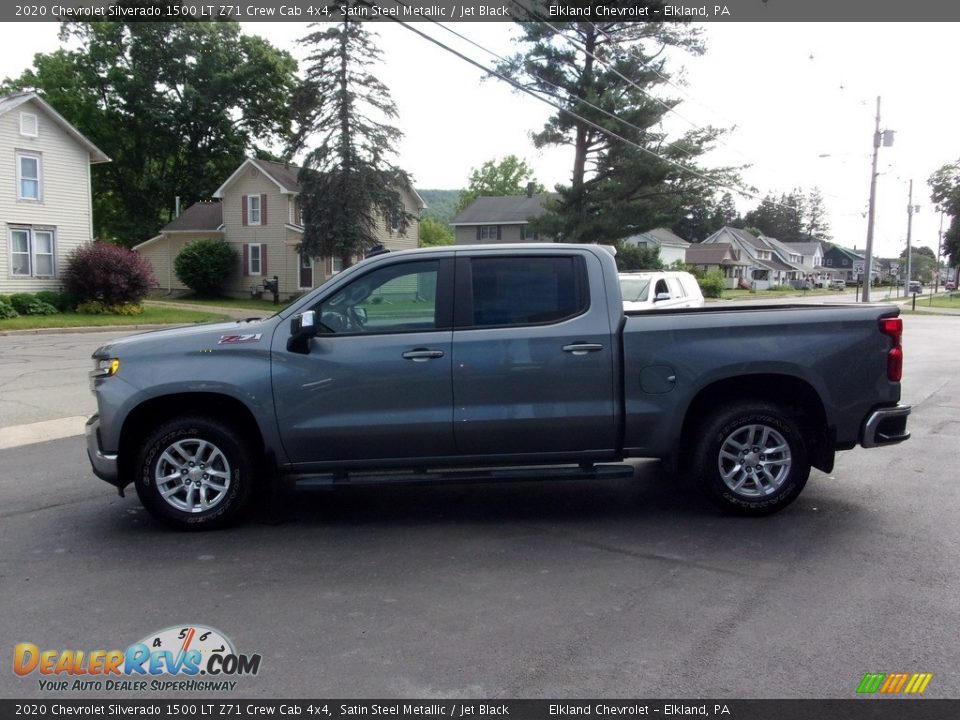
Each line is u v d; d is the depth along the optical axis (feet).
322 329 18.37
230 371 17.95
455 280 18.44
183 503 18.48
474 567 16.11
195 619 13.75
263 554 17.02
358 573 15.84
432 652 12.44
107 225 181.47
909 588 14.70
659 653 12.31
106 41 165.37
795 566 15.88
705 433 18.67
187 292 148.05
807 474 18.75
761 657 12.15
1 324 78.84
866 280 126.31
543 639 12.84
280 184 133.49
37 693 11.50
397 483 18.17
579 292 18.48
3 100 94.12
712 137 107.45
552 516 19.57
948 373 46.70
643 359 18.24
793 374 18.33
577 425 18.26
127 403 17.92
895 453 25.73
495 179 281.95
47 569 16.17
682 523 18.80
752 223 452.76
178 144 170.91
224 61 169.78
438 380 18.03
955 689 11.24
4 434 30.04
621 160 106.63
